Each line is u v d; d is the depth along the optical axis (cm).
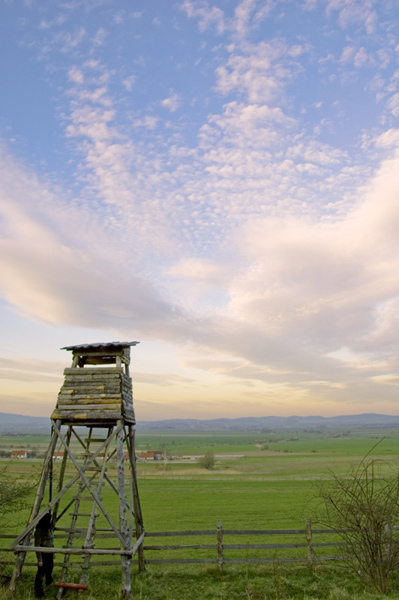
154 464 12044
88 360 1956
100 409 1717
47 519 1645
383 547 1577
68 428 1888
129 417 1802
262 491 5941
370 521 1566
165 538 3052
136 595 1562
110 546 2403
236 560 1798
